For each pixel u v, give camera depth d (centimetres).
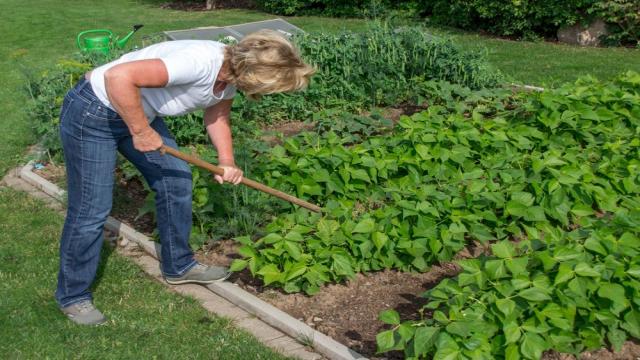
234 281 443
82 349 367
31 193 600
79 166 371
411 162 536
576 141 611
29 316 397
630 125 634
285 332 388
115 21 1638
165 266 433
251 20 1617
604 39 1189
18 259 469
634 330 350
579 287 342
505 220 490
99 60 760
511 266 356
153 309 407
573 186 502
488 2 1269
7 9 1845
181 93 363
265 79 348
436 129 585
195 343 372
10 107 864
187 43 363
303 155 545
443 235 440
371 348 373
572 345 358
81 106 361
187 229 421
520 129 599
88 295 404
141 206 558
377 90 758
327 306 414
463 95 710
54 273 448
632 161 540
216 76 361
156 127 394
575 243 382
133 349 368
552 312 337
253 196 495
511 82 796
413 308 411
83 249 385
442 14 1402
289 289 416
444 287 361
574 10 1198
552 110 617
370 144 574
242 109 701
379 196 521
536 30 1277
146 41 898
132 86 333
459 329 318
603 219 435
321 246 430
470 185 490
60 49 1300
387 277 445
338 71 775
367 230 434
